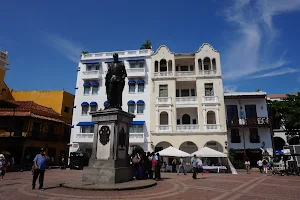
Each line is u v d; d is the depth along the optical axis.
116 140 12.25
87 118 35.00
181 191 10.96
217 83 33.62
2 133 31.45
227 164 27.73
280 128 36.56
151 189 11.02
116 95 13.62
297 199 9.38
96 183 11.48
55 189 10.64
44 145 34.12
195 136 31.64
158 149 33.00
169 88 34.41
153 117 33.44
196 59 35.19
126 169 12.40
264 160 25.81
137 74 35.38
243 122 33.34
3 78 35.66
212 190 11.63
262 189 12.16
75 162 28.81
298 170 22.00
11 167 25.00
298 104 32.22
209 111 32.91
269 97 41.75
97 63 37.16
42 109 35.94
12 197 8.89
